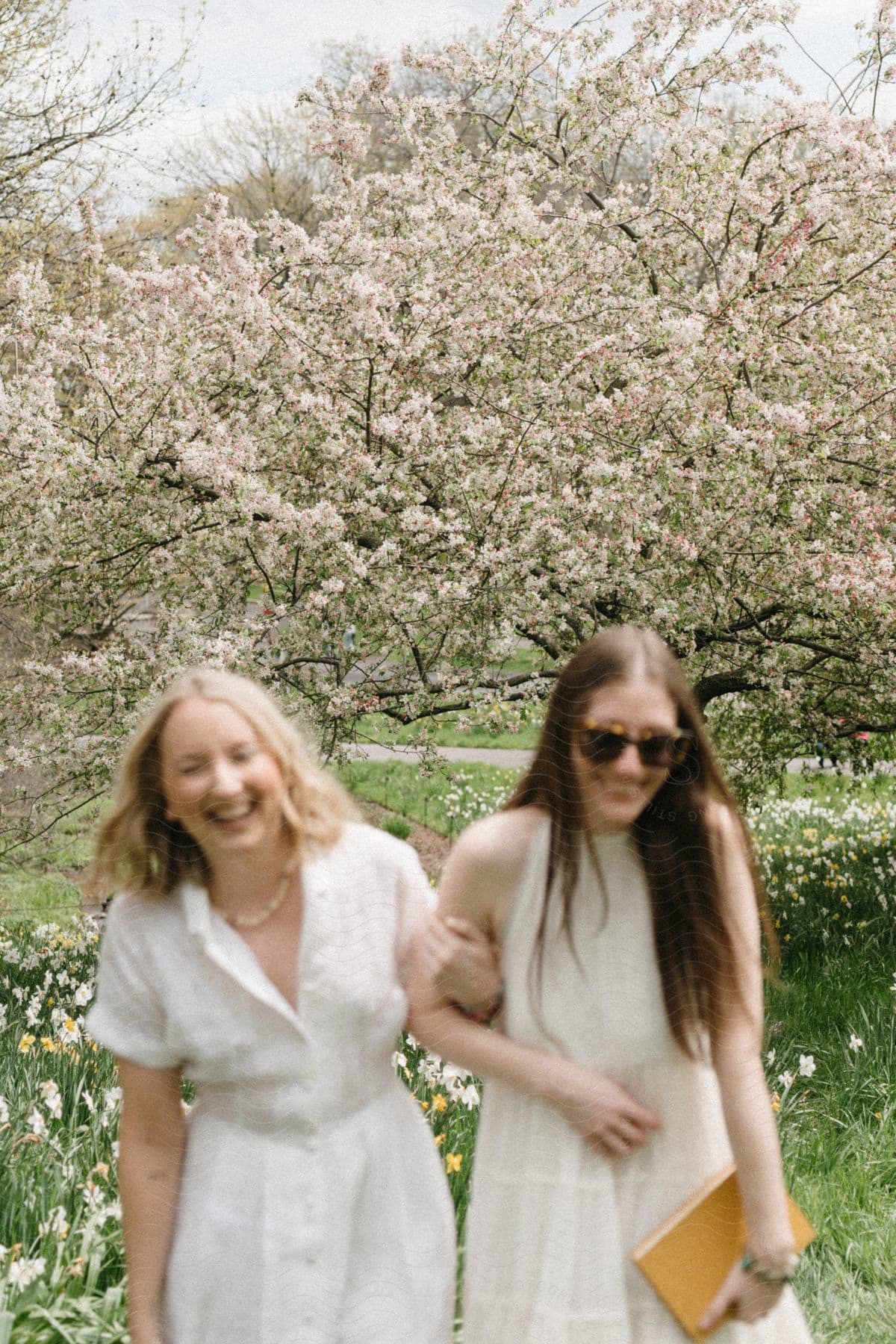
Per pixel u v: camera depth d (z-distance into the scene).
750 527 6.11
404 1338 1.74
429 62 7.23
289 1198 1.73
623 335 6.50
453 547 5.96
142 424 6.17
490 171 7.15
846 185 6.66
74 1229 2.61
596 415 6.26
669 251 7.04
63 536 6.15
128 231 11.59
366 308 6.27
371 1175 1.80
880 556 5.93
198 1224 1.74
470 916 1.88
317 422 6.29
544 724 1.89
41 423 5.95
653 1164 1.81
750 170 6.88
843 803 11.77
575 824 1.82
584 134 7.12
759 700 7.77
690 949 1.80
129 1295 1.74
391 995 1.83
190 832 1.77
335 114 7.16
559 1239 1.76
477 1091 3.42
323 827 1.85
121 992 1.79
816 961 6.58
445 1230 1.86
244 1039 1.74
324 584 5.87
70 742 5.97
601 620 6.45
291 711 6.04
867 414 6.50
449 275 6.86
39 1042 4.15
